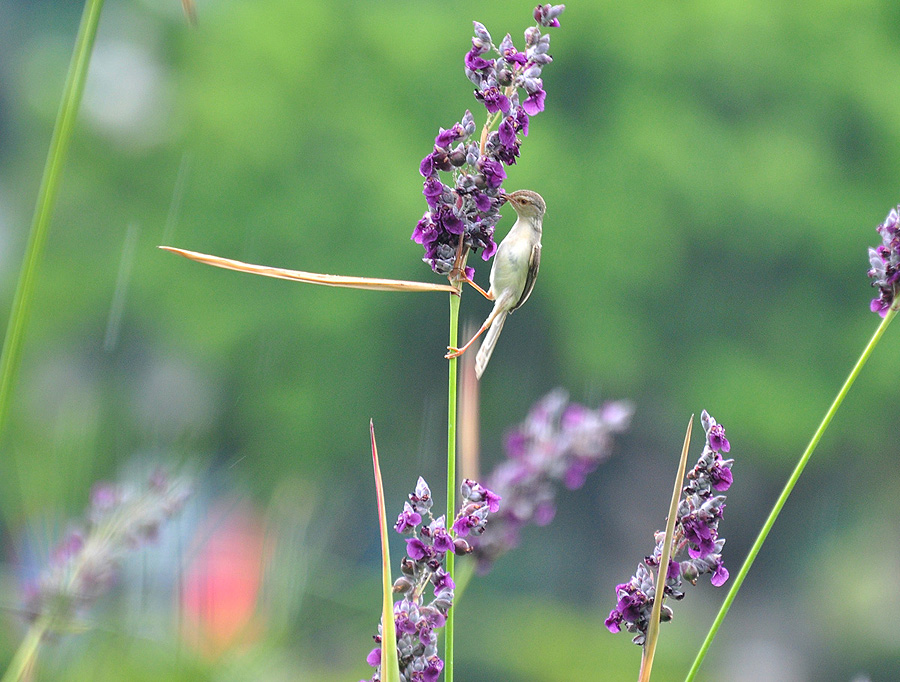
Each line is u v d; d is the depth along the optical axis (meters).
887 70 26.17
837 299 25.78
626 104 26.19
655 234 24.81
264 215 26.69
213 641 2.71
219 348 25.38
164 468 2.71
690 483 2.05
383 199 25.66
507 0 27.28
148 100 30.23
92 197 28.84
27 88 33.38
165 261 26.97
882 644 24.17
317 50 28.14
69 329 26.48
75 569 2.58
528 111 2.11
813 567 27.03
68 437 2.71
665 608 2.04
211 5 30.58
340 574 3.06
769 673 24.22
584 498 27.62
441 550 1.94
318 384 25.78
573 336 25.20
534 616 19.05
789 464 26.36
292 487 3.00
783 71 26.17
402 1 29.64
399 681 1.89
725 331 25.64
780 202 24.53
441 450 26.36
